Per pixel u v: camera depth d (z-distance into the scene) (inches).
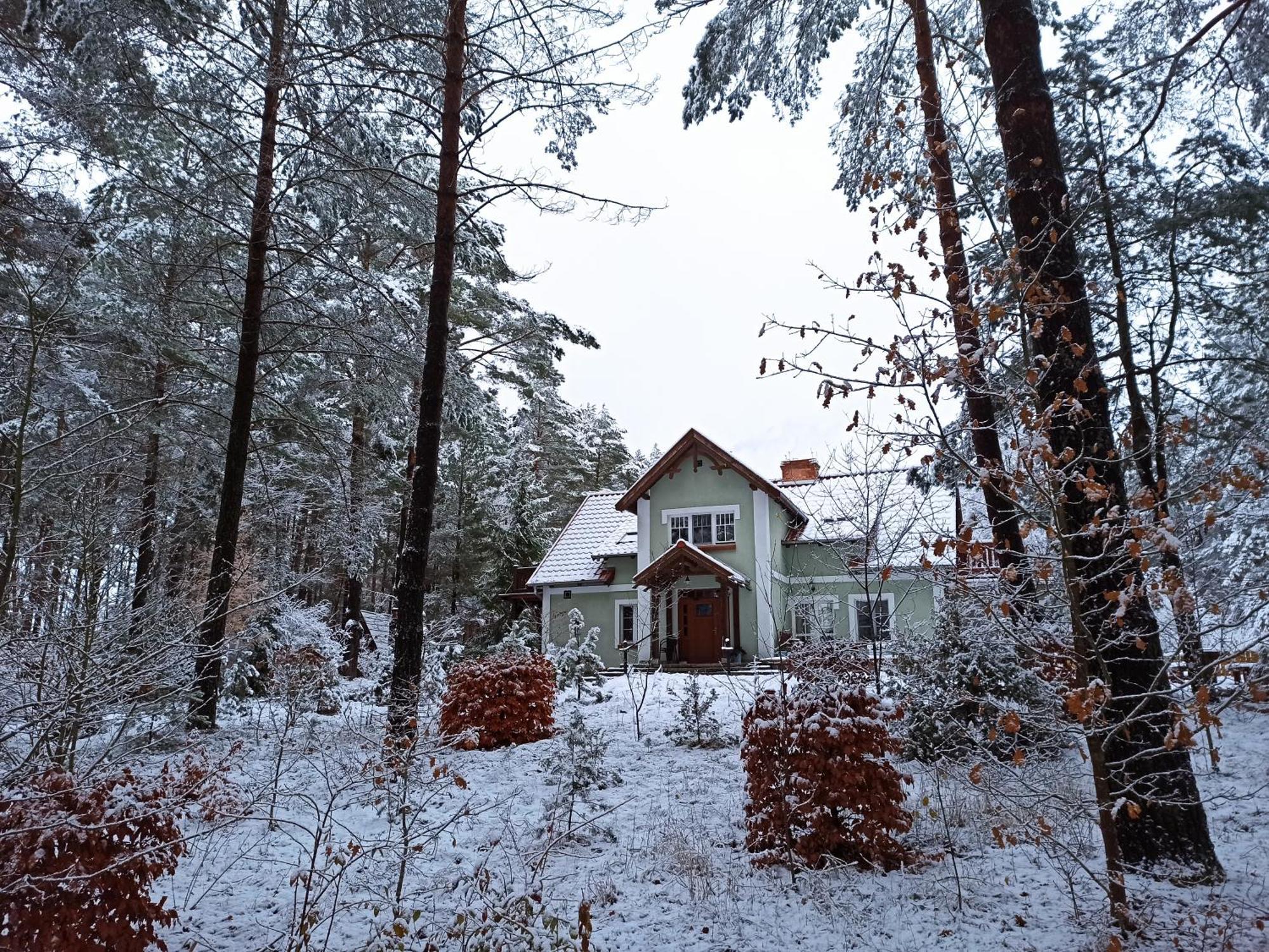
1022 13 244.2
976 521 164.4
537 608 1010.1
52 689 163.3
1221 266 414.0
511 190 418.3
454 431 650.2
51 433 428.8
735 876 210.1
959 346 174.2
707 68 450.3
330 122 441.1
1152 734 190.9
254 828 258.8
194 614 262.5
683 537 924.6
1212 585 194.1
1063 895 191.0
